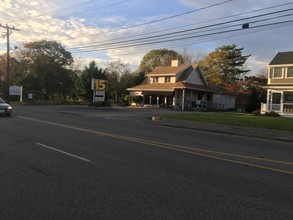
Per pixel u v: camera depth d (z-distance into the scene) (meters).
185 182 6.67
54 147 10.40
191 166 8.22
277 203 5.50
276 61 36.25
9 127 15.78
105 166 7.91
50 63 61.97
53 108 38.31
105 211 4.95
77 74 67.25
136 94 53.38
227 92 49.50
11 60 60.59
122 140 12.50
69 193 5.77
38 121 19.56
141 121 23.52
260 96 46.12
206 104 50.09
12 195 5.63
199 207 5.20
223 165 8.48
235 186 6.49
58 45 64.12
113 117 26.80
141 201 5.42
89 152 9.70
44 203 5.26
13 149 9.90
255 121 21.08
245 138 15.61
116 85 63.09
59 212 4.89
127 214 4.84
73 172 7.25
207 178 7.06
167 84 49.22
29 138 12.23
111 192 5.87
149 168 7.83
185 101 48.03
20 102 50.44
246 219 4.75
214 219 4.71
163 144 11.92
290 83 34.41
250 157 9.96
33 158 8.66
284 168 8.39
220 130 18.36
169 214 4.87
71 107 41.62
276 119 22.95
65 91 66.56
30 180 6.57
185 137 14.68
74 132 14.59
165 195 5.77
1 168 7.50
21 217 4.69
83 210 4.98
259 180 7.03
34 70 60.94
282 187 6.51
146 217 4.73
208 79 65.38
